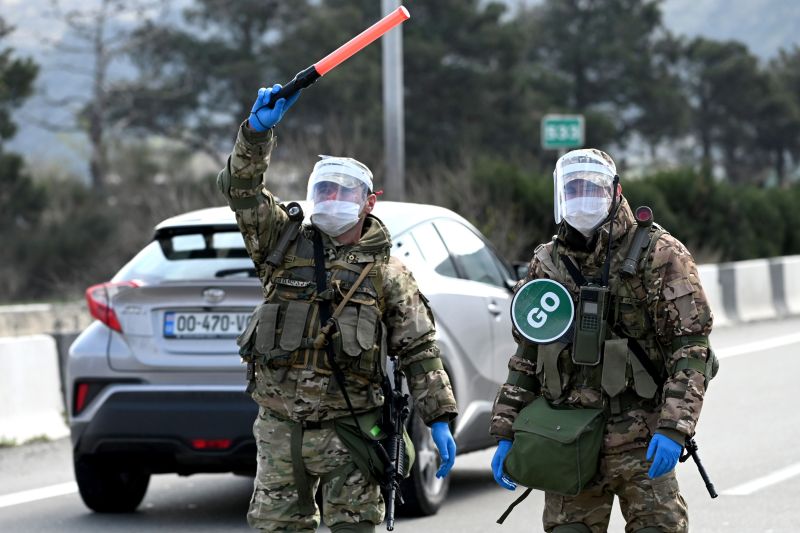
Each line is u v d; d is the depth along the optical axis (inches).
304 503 518.0
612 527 804.0
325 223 514.9
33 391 1192.2
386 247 526.0
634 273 489.4
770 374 1544.0
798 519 822.5
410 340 524.4
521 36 5600.4
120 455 803.4
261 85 5108.3
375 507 517.0
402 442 523.5
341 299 515.2
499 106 5428.2
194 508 898.7
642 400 495.2
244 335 523.8
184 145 5103.3
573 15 7027.6
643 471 492.7
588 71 7037.4
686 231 2701.8
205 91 5216.5
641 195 2647.6
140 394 793.6
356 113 4603.8
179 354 793.6
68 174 4409.5
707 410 1288.1
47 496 942.4
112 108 4955.7
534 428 493.7
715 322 2150.6
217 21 5275.6
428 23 5472.4
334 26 5022.1
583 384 496.7
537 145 5344.5
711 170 2829.7
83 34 4655.5
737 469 992.2
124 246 3142.2
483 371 903.1
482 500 904.9
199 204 2561.5
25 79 3956.7
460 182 2267.5
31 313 2488.9
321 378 510.0
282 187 2417.6
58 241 3774.6
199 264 816.9
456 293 878.4
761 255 2859.3
